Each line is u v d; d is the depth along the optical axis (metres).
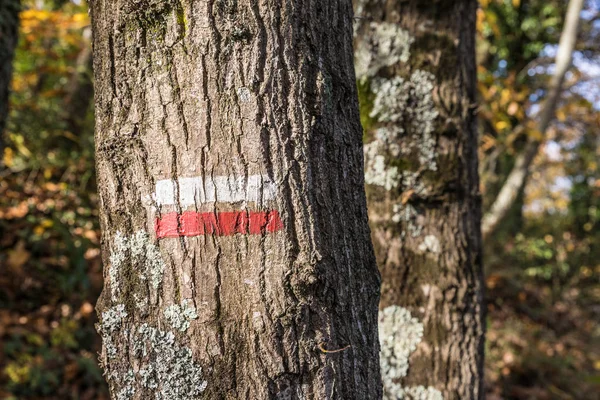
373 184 2.28
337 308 1.17
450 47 2.28
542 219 10.80
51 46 6.21
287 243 1.12
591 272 10.02
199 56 1.11
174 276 1.13
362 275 1.26
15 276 4.54
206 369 1.12
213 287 1.12
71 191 5.00
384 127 2.27
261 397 1.10
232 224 1.11
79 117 5.92
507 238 8.98
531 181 11.25
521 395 5.46
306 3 1.17
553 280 9.55
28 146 5.16
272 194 1.11
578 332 7.81
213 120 1.11
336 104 1.22
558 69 5.30
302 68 1.15
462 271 2.26
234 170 1.11
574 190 10.80
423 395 2.23
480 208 2.38
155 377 1.15
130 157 1.15
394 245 2.25
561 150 10.00
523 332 6.69
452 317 2.24
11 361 3.84
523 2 9.27
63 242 4.92
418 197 2.24
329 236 1.17
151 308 1.15
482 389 2.33
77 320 4.43
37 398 3.69
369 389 1.25
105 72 1.19
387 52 2.29
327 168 1.18
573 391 5.81
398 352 2.26
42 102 5.45
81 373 3.99
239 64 1.11
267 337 1.11
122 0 1.15
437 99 2.26
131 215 1.16
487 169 7.07
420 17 2.29
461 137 2.28
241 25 1.11
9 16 3.55
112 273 1.19
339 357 1.17
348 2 1.32
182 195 1.12
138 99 1.15
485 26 7.15
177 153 1.12
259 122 1.11
